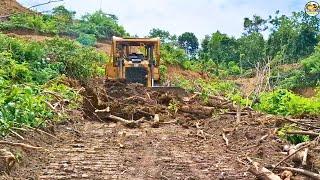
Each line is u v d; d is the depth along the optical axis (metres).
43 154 9.34
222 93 23.25
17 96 10.65
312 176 7.84
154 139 11.66
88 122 14.16
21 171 8.04
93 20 51.34
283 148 10.20
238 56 65.56
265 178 7.93
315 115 13.94
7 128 9.40
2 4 40.72
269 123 12.89
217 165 8.98
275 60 40.03
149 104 16.31
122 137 11.74
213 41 69.19
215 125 13.83
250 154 9.84
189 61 52.38
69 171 8.28
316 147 9.29
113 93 17.05
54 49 20.58
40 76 16.67
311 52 53.41
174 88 18.12
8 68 15.30
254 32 66.25
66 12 43.06
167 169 8.60
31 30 37.94
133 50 22.34
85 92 15.48
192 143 11.27
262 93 18.23
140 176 8.09
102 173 8.23
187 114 15.45
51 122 12.06
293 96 15.69
